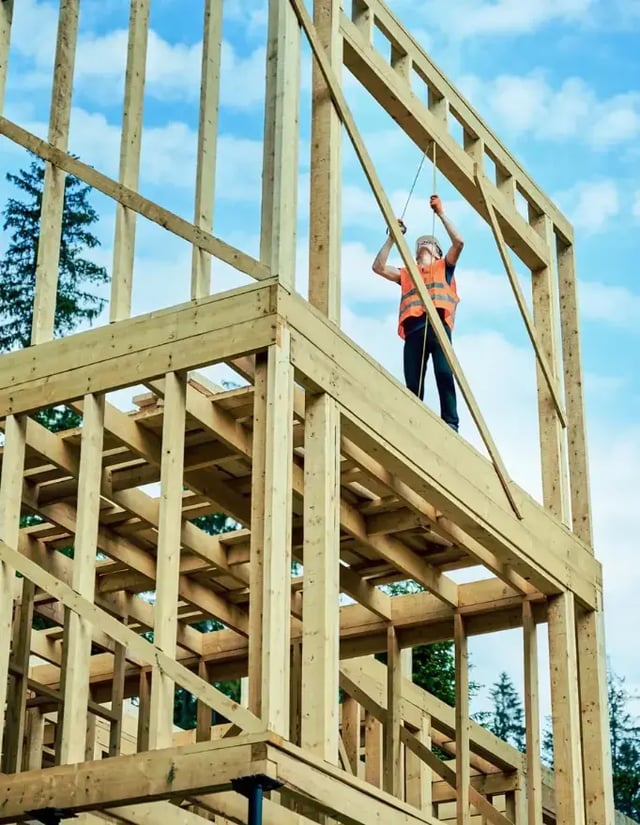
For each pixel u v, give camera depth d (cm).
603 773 1088
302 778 782
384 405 933
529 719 1094
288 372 850
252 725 775
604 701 1112
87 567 866
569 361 1202
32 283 2678
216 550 1125
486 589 1162
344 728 1273
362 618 1217
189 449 1003
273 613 792
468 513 995
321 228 938
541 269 1198
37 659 1369
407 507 1070
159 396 947
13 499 916
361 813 823
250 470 1037
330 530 853
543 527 1086
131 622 1222
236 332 863
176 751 790
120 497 1053
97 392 903
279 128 900
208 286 899
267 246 878
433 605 1185
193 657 1273
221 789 774
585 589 1122
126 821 859
